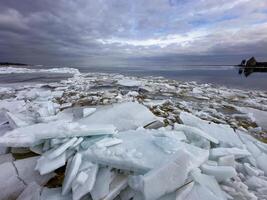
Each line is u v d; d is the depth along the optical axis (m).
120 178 2.23
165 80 17.52
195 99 8.52
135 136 3.19
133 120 4.45
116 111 5.00
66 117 4.71
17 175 2.50
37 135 2.73
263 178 2.50
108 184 2.12
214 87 12.99
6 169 2.60
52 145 2.72
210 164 2.59
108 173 2.28
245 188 2.24
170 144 2.78
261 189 2.26
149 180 1.93
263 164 2.79
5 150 3.09
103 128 3.04
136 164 2.25
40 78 17.73
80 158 2.44
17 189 2.30
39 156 2.88
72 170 2.24
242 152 2.87
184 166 2.07
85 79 16.66
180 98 8.67
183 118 4.60
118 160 2.28
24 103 6.49
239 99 8.74
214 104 7.44
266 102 8.23
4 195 2.22
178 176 2.02
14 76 19.62
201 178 2.25
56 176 2.49
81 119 4.56
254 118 5.61
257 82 16.67
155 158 2.44
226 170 2.32
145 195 1.89
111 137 3.04
